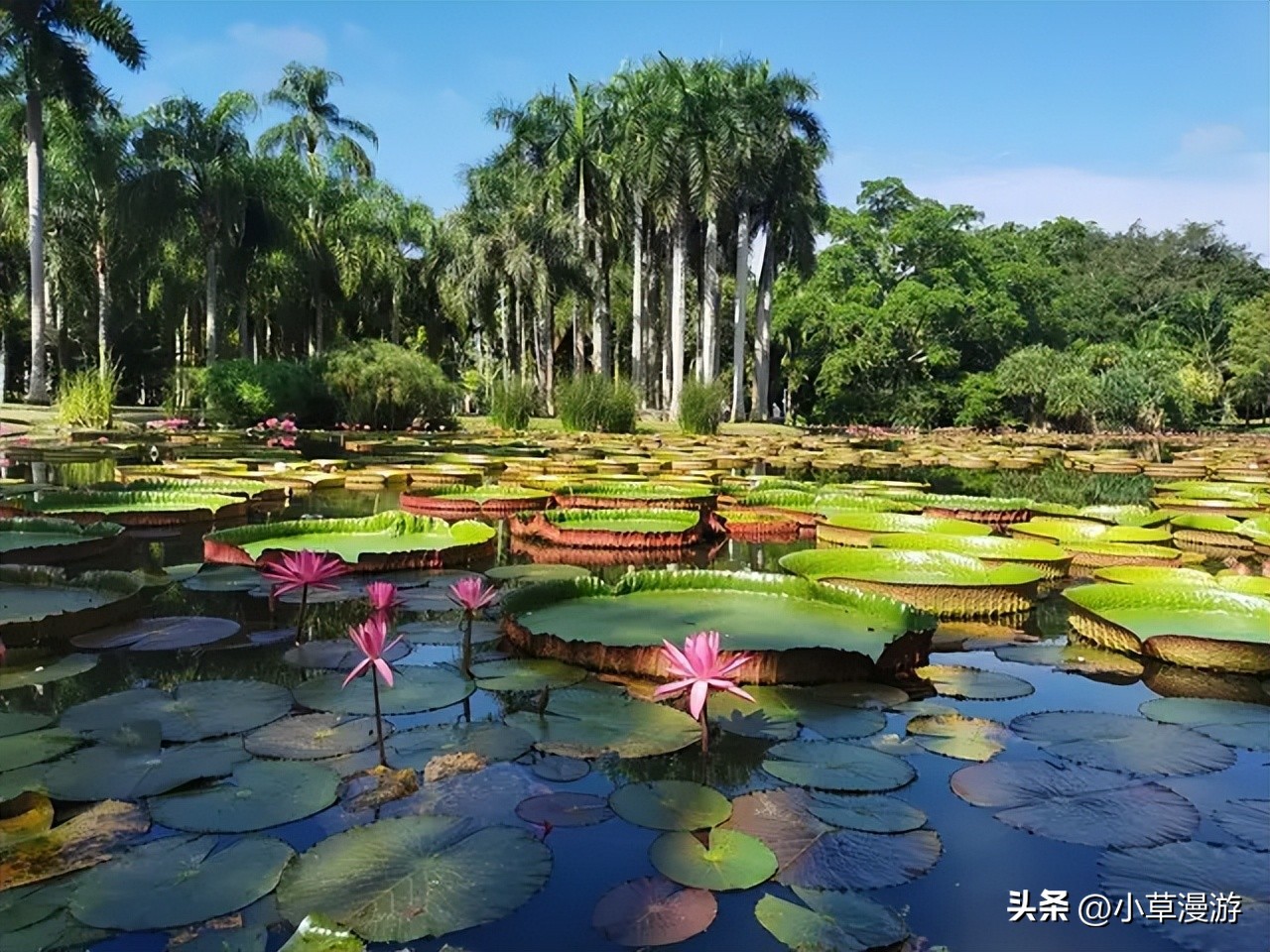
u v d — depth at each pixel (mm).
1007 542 4887
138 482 6781
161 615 3404
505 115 27312
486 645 3160
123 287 26375
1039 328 35344
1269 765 2244
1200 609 3648
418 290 32125
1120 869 1737
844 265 34094
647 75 24844
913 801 2008
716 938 1492
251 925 1484
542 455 11734
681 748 2254
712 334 24984
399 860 1682
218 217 22047
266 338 33375
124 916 1500
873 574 4254
